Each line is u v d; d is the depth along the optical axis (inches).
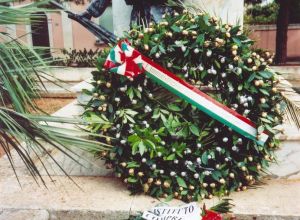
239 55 108.4
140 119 112.0
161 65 110.3
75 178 126.2
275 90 108.7
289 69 389.1
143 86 111.2
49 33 507.2
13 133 66.9
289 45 687.1
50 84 299.7
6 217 104.3
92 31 196.7
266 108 110.6
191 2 171.8
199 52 109.0
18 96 70.4
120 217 105.6
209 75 111.3
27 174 128.3
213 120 110.4
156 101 112.1
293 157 122.0
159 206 98.3
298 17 671.8
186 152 109.0
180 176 110.6
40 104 239.6
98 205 107.9
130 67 105.5
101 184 121.4
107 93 110.8
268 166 114.4
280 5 478.0
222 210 98.3
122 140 108.1
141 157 109.3
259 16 655.8
